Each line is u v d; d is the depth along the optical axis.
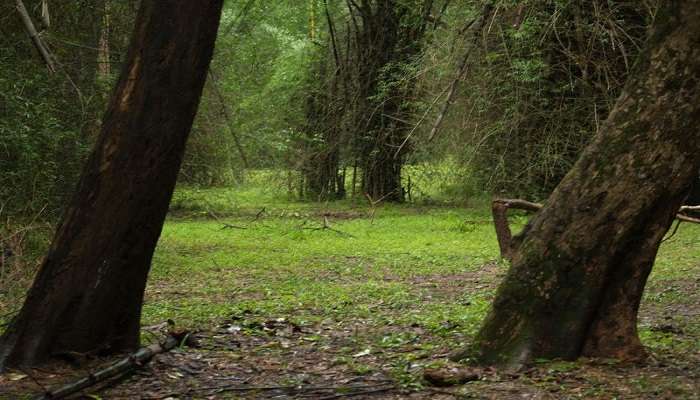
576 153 21.12
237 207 26.94
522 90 20.44
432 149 23.92
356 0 27.86
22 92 12.66
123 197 6.57
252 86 29.20
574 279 6.32
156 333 8.28
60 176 13.57
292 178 28.80
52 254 6.62
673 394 5.55
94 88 14.43
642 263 6.34
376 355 7.26
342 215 24.95
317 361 7.04
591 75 20.23
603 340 6.41
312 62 28.06
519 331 6.40
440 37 23.67
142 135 6.55
